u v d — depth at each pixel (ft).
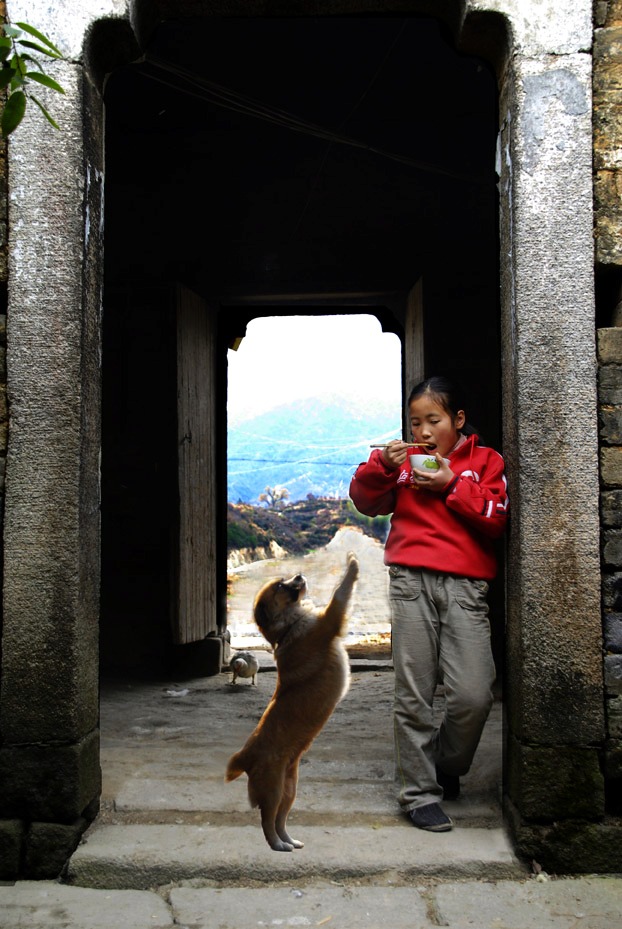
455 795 11.34
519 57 10.38
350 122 22.77
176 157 23.21
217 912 8.91
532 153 10.28
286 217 23.11
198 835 10.23
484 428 21.91
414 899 9.18
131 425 22.80
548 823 9.79
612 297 10.60
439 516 10.85
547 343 10.12
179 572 21.36
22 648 9.94
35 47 7.20
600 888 9.43
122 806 11.03
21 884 9.61
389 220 22.82
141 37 11.30
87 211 10.49
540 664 9.89
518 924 8.71
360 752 13.92
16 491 10.06
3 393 10.24
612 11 10.58
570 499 9.99
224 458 25.66
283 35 20.07
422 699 10.67
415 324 22.24
